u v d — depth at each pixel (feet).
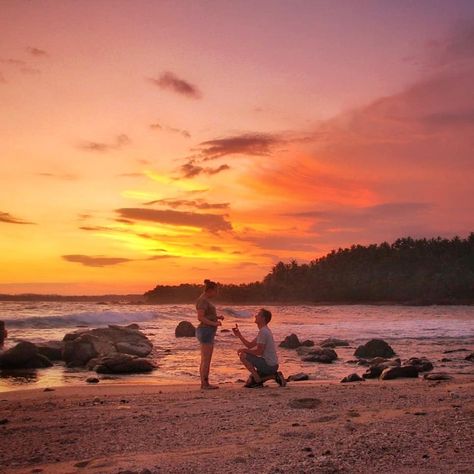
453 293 377.71
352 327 113.70
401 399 26.73
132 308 173.37
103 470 14.87
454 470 14.29
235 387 34.55
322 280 400.26
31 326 92.27
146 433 19.42
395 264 408.46
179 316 129.29
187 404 25.75
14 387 37.27
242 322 136.87
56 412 23.77
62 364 51.78
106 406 25.41
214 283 34.71
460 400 26.27
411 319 157.17
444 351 66.49
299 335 92.58
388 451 16.24
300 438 18.24
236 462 15.40
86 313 106.01
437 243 415.64
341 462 15.16
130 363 46.37
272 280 402.72
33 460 16.20
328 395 28.53
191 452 16.67
